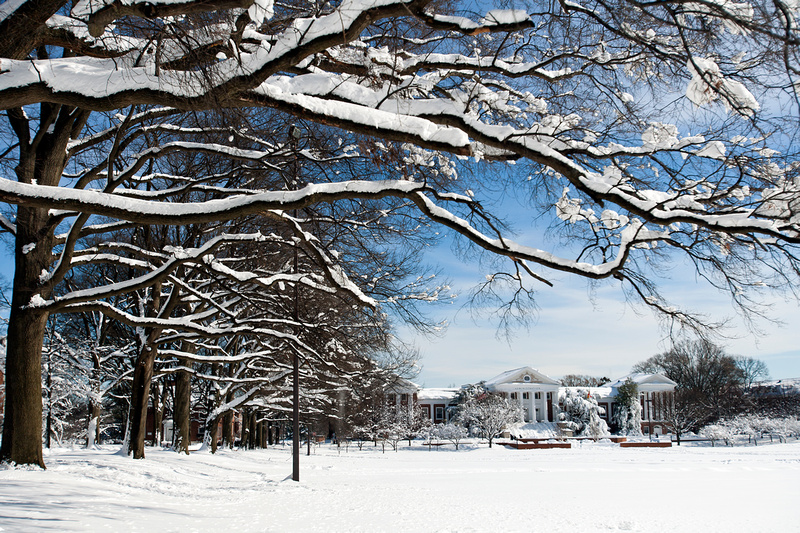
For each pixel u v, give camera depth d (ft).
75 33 22.98
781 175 23.48
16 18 20.81
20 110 40.88
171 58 22.67
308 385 131.85
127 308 102.47
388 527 34.68
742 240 26.13
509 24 20.45
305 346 58.80
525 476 82.58
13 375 45.09
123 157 48.44
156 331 68.90
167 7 18.53
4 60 21.44
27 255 45.91
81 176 48.24
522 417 264.11
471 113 25.64
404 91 26.17
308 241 38.11
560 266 26.96
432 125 23.13
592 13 21.75
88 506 34.78
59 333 116.47
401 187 26.84
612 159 26.04
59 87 21.35
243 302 71.15
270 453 148.87
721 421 247.29
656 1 18.33
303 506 43.93
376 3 19.36
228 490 54.65
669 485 67.31
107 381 123.85
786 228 22.88
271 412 177.17
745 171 23.99
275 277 50.44
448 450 197.57
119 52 23.40
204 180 46.73
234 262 69.67
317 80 24.59
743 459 129.70
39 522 27.45
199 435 239.30
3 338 106.22
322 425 252.62
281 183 51.11
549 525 36.65
